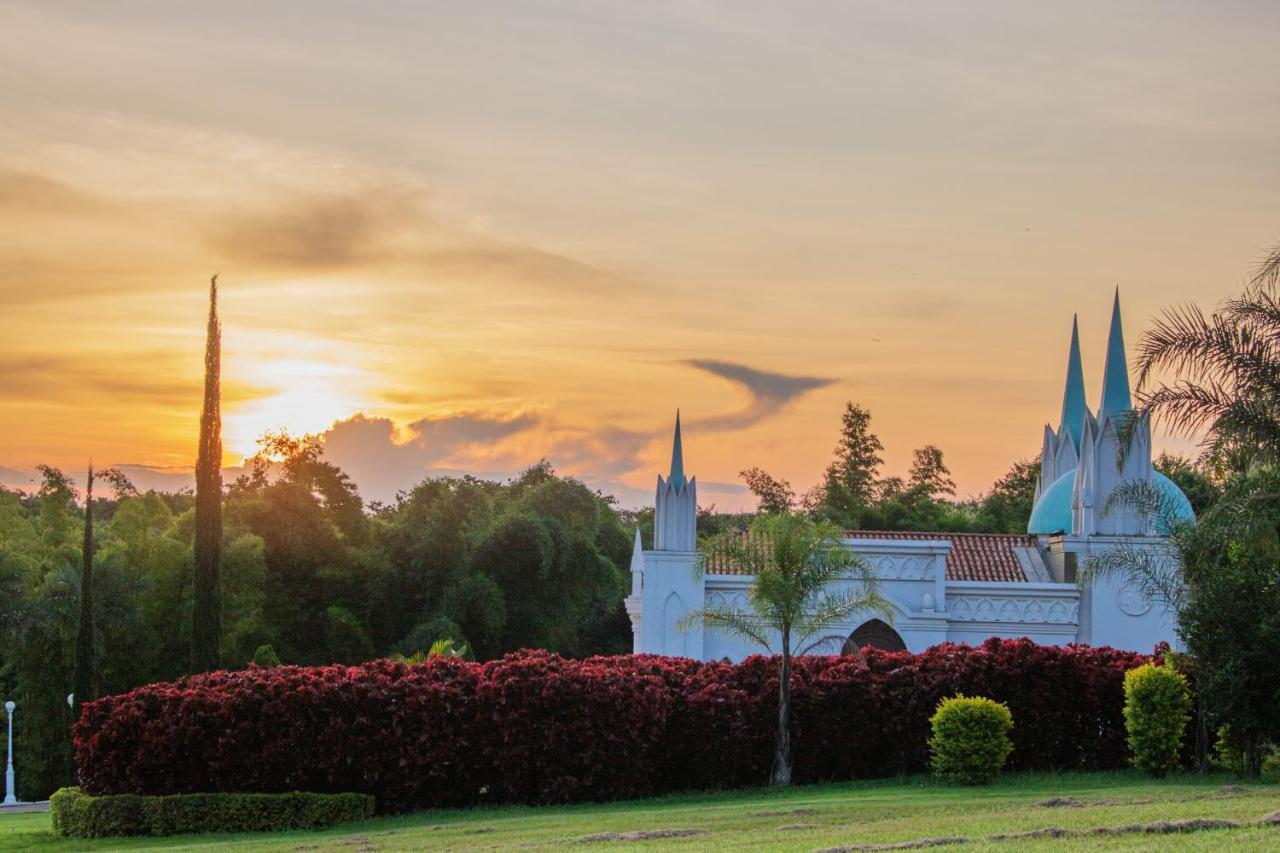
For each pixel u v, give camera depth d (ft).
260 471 228.63
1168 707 93.40
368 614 218.18
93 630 172.65
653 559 147.54
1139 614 146.51
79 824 86.12
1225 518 86.43
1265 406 80.53
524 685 91.56
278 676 92.02
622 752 92.17
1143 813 66.80
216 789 87.51
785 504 340.59
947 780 94.94
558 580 231.30
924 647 146.20
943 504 335.88
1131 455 149.89
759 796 93.25
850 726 99.76
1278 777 90.68
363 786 88.79
